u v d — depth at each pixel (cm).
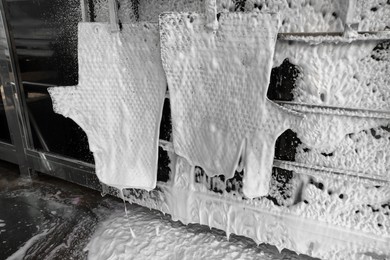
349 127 121
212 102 135
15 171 276
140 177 170
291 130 134
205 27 124
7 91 233
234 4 129
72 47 190
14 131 248
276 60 125
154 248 168
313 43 115
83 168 220
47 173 247
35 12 194
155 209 201
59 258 173
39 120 232
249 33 116
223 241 169
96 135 172
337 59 115
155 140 159
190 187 169
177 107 144
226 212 161
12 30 211
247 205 153
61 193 237
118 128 166
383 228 126
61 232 195
